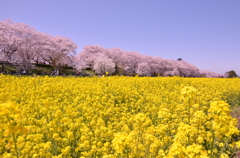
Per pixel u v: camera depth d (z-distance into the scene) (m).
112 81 17.69
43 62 54.84
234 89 16.42
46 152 5.68
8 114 3.11
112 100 11.51
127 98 12.51
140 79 19.11
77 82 17.36
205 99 10.98
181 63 69.06
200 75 73.75
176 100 11.01
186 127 4.63
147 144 5.46
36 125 7.34
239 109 10.55
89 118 7.88
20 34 40.34
